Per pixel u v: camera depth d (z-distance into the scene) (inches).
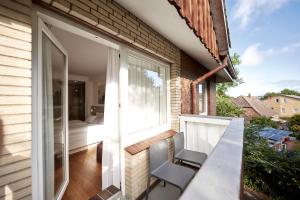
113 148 85.7
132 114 94.3
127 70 83.2
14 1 39.8
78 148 157.9
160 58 108.6
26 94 42.0
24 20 41.4
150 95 109.7
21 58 41.0
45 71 61.4
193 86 147.3
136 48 89.0
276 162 118.9
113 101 85.4
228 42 140.2
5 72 38.5
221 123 111.6
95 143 175.5
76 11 53.0
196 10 81.8
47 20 54.1
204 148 122.3
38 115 50.9
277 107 1555.1
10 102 39.4
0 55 37.8
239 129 49.6
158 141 95.4
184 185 71.4
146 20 83.6
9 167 39.4
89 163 128.0
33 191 49.4
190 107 149.1
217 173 20.9
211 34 113.8
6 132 38.8
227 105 509.0
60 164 85.0
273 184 114.0
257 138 166.9
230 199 16.0
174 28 90.9
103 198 78.1
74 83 248.7
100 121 201.5
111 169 88.1
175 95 122.6
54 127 76.3
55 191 78.1
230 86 709.3
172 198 89.4
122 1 67.8
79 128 160.9
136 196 83.1
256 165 119.7
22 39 41.1
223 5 119.1
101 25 62.1
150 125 109.2
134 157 81.4
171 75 123.5
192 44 116.1
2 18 38.0
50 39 63.6
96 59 153.2
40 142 51.9
